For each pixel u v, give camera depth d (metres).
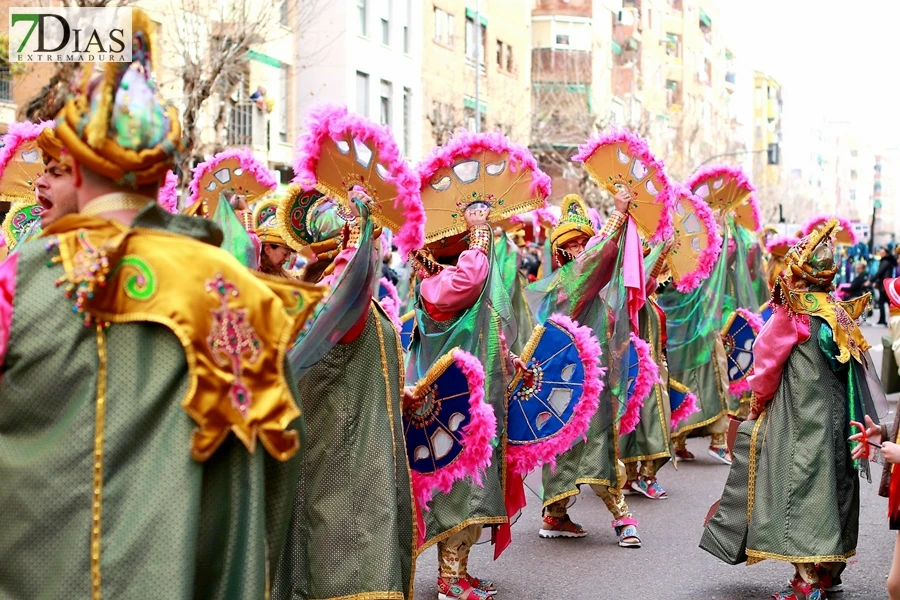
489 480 5.66
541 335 5.96
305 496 4.44
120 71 2.85
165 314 2.76
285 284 3.00
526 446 5.90
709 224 8.39
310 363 4.22
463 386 5.09
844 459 5.66
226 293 2.83
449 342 5.65
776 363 5.63
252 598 2.80
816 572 5.66
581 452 6.95
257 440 2.87
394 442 4.54
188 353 2.75
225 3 18.91
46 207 3.55
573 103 45.34
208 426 2.76
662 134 51.66
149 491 2.71
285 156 26.62
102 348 2.74
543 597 5.88
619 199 6.94
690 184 10.52
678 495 8.60
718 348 9.97
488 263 5.72
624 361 6.95
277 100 26.05
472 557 6.75
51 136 3.16
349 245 4.46
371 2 31.03
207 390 2.77
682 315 9.95
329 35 29.22
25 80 16.69
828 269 5.66
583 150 6.95
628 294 7.02
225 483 2.86
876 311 35.62
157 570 2.67
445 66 36.41
